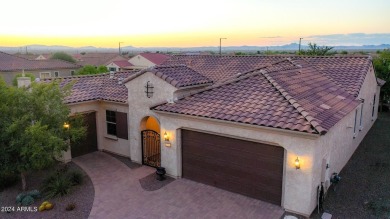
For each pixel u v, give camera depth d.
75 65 60.97
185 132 14.55
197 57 27.97
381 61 32.34
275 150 11.80
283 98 13.02
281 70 17.20
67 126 13.83
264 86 14.54
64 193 13.29
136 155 17.23
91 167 16.66
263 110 12.38
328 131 11.35
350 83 18.67
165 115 14.76
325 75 20.22
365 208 11.95
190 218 11.24
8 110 12.09
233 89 14.98
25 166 12.41
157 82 15.52
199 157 14.24
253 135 11.99
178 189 13.75
